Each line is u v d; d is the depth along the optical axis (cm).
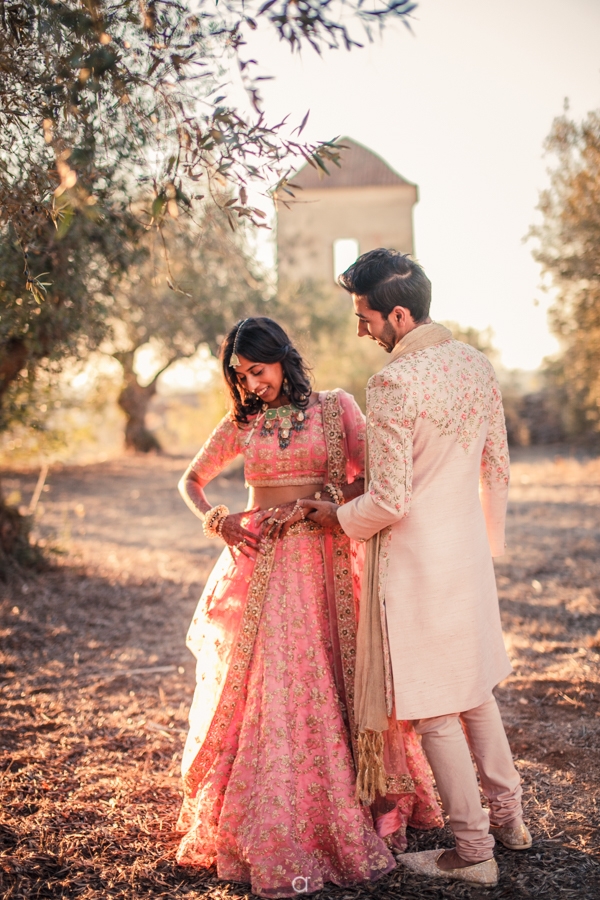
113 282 526
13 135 252
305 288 1923
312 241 2142
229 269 1001
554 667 422
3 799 274
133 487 1501
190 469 272
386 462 213
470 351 232
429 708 218
